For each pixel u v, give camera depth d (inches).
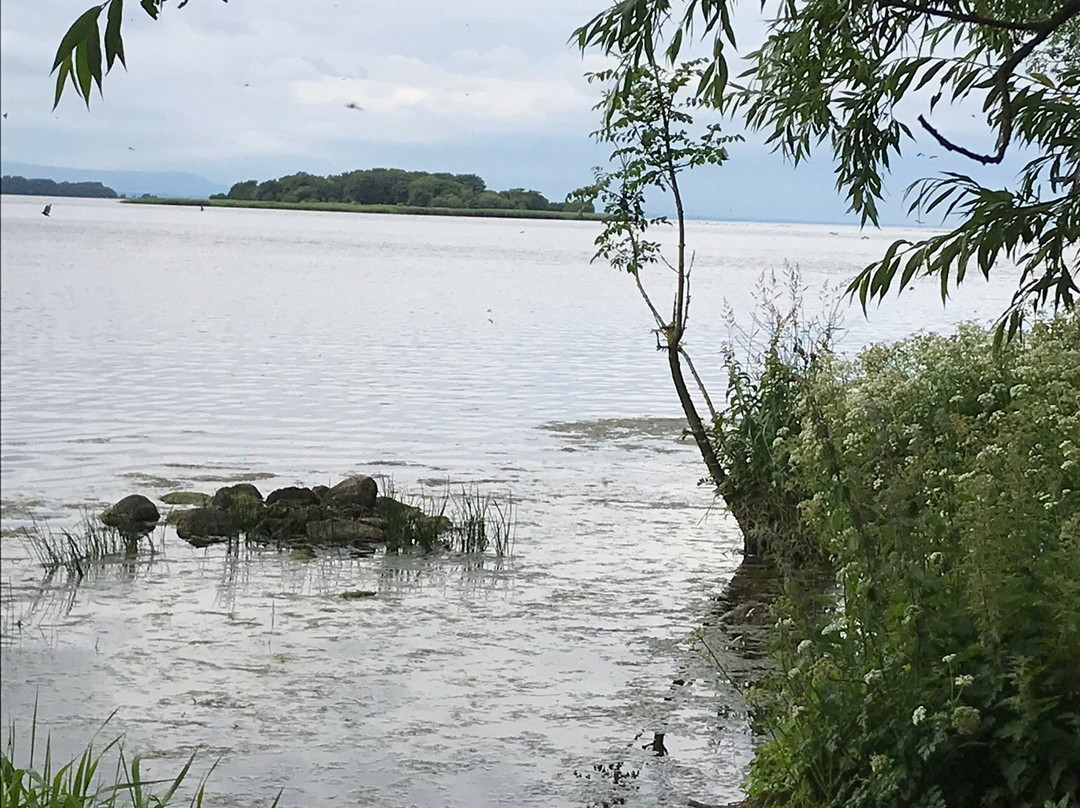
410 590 493.7
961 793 207.2
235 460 773.3
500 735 331.3
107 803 228.7
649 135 544.4
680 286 554.3
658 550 554.6
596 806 284.0
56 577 513.0
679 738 327.9
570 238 7696.9
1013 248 184.2
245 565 538.6
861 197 265.1
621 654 403.9
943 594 216.8
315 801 289.7
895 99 238.4
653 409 1007.6
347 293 2456.9
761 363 550.9
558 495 677.9
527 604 468.1
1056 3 241.4
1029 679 197.5
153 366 1251.2
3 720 345.1
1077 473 251.9
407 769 309.4
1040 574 208.7
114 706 358.3
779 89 271.6
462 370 1256.2
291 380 1160.8
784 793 241.0
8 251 3983.8
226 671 390.0
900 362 448.1
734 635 424.2
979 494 215.0
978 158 200.1
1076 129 214.7
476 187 7869.1
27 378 1139.9
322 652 409.4
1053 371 315.6
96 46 149.1
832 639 234.2
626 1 205.5
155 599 480.4
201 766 312.5
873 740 216.7
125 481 711.1
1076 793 199.3
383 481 711.7
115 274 2925.7
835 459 254.8
